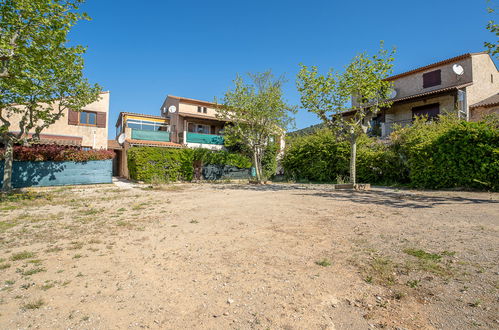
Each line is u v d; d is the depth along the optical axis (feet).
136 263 12.90
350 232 17.01
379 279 10.36
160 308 8.79
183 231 18.67
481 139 34.73
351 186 41.39
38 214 25.11
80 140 68.18
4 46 29.53
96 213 25.64
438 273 10.57
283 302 8.96
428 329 7.25
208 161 75.05
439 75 65.62
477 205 24.04
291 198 33.35
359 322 7.71
